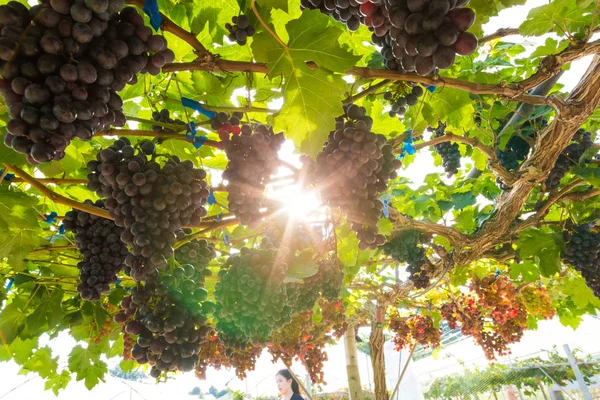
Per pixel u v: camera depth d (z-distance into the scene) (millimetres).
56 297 4027
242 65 1778
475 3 1798
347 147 1893
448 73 3795
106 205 1990
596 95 2707
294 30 1695
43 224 3621
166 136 2242
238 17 1884
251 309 2498
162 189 1875
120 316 2117
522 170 3664
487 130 4293
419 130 3447
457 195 5496
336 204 1990
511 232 4629
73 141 2816
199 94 2807
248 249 2785
